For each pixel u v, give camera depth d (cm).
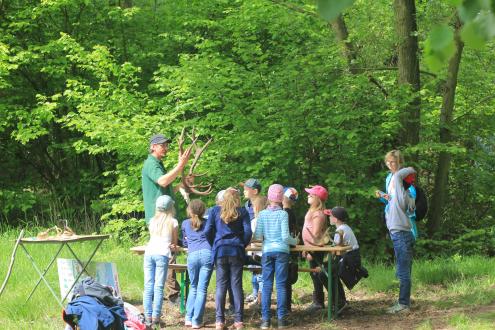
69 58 1415
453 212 1341
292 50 1147
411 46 1132
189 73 1129
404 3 1127
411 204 703
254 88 1136
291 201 735
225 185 1146
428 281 883
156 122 1191
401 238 704
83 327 456
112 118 1217
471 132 1315
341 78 1120
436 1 1052
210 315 735
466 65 1280
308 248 683
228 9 1331
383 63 1240
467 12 132
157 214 669
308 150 1127
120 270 945
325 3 126
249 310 763
